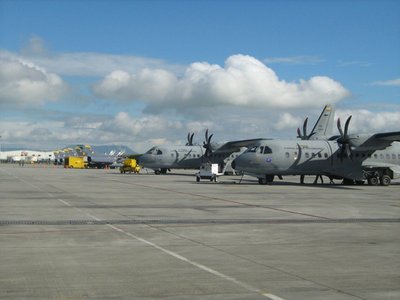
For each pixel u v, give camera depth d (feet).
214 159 200.44
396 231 46.80
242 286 25.90
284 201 80.12
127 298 23.56
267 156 132.05
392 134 125.18
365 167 136.15
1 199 79.71
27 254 34.06
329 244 39.17
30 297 23.52
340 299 23.66
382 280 27.45
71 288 25.23
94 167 395.96
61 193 93.86
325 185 136.15
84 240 40.24
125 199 81.46
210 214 60.44
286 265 31.17
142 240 40.50
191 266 30.66
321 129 185.88
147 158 205.67
